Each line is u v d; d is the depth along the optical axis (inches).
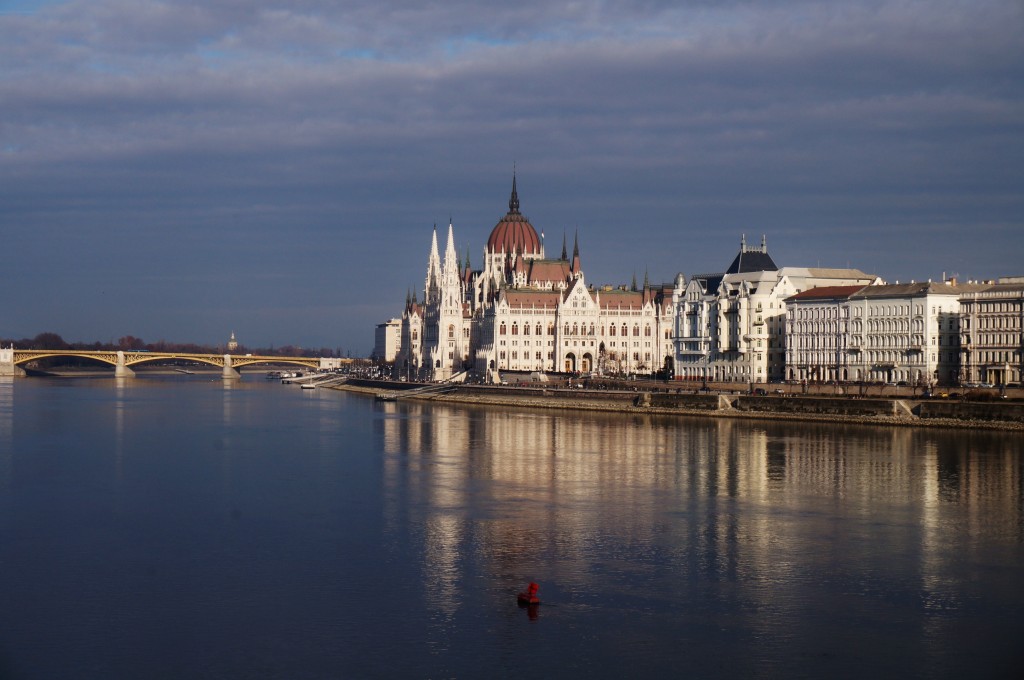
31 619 4650.6
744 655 4254.4
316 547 5762.8
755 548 5698.8
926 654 4266.7
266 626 4549.7
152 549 5753.0
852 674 4094.5
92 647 4345.5
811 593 4953.3
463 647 4328.3
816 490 7253.9
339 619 4626.0
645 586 5054.1
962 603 4817.9
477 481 7795.3
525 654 4261.8
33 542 5925.2
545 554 5595.5
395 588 5029.5
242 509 6781.5
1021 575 5206.7
